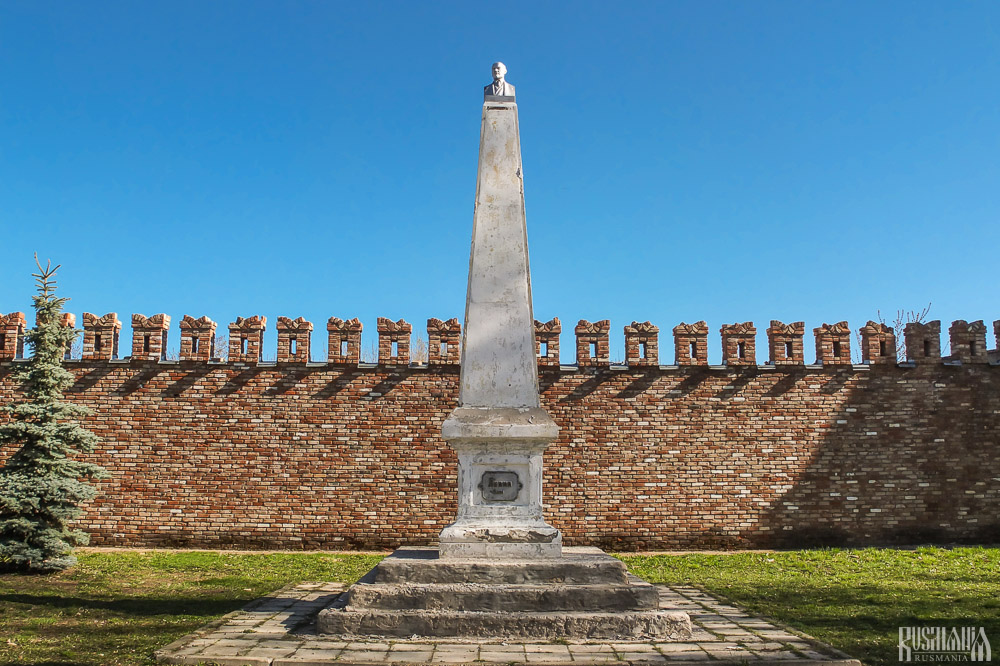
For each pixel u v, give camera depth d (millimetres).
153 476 17172
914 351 18203
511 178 9578
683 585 12086
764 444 17734
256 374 17531
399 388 17609
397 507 17266
